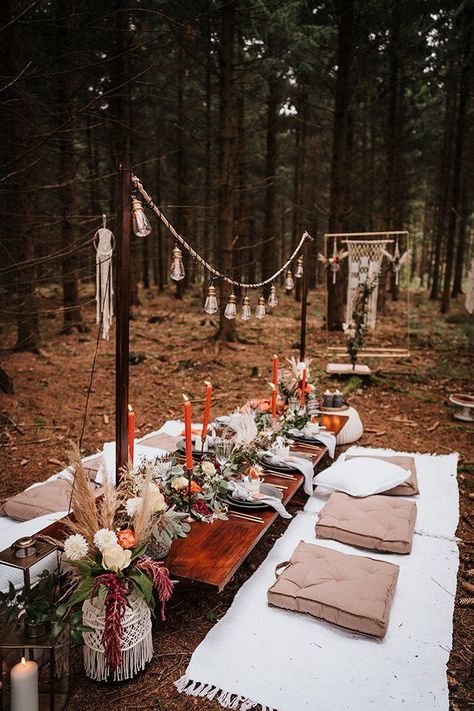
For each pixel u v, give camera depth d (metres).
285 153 18.39
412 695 2.25
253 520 3.05
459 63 10.91
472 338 10.89
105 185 10.78
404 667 2.40
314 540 3.46
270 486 3.40
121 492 2.43
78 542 2.17
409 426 6.06
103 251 2.25
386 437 5.68
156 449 4.21
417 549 3.38
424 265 27.42
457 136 12.62
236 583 3.08
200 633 2.65
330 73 13.11
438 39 10.59
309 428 4.51
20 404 6.41
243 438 3.51
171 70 11.88
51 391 6.96
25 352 8.76
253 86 12.30
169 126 13.90
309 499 4.05
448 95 13.83
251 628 2.62
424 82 12.33
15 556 2.17
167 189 17.33
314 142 16.69
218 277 3.04
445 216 17.94
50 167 7.12
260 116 15.10
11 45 5.55
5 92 5.22
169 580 2.31
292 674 2.34
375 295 8.73
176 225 14.54
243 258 16.30
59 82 6.14
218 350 9.33
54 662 2.13
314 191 17.06
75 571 2.30
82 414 6.19
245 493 3.20
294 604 2.69
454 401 6.29
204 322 12.10
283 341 10.62
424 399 7.10
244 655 2.45
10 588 2.16
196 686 2.30
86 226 8.34
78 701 2.24
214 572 2.50
